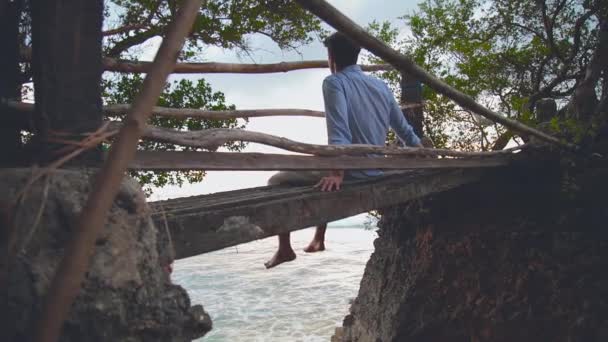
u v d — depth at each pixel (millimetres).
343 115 3219
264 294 15805
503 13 7254
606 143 4453
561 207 4668
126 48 3881
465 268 5090
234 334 11719
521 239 4820
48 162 1540
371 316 5805
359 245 26703
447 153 3605
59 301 917
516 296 4754
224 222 2143
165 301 1498
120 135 1025
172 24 1116
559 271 4613
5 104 1629
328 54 3580
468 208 5211
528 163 4578
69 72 1593
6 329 1250
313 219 2695
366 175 3590
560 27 7207
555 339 4594
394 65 2418
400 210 5730
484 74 6816
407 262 5562
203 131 1959
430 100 6344
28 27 2033
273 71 3363
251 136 2168
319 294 15469
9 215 1285
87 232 959
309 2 1743
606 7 5750
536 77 7148
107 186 989
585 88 4914
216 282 17969
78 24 1613
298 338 11250
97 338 1328
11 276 1261
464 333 5051
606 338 4363
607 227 4457
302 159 2477
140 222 1513
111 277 1354
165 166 1811
